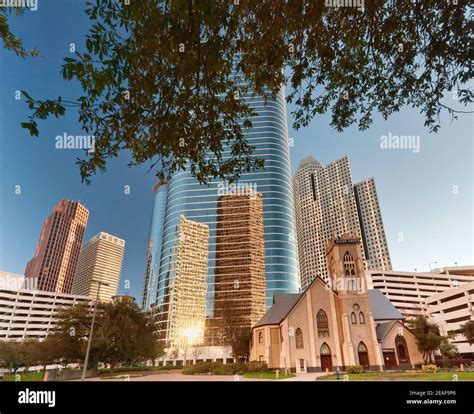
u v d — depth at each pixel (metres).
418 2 6.81
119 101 6.33
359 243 53.47
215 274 120.88
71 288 136.38
